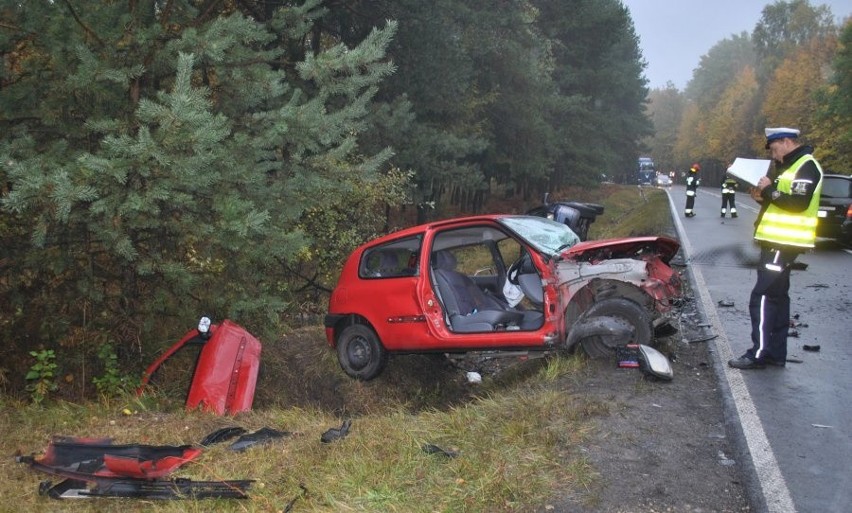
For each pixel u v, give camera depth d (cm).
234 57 666
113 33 604
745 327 748
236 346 596
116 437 480
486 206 3769
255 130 675
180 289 660
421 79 1619
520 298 698
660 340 651
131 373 683
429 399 722
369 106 1357
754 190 604
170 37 648
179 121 510
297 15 773
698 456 417
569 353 621
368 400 709
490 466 389
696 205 3186
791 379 567
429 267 673
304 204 706
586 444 428
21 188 474
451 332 648
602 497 361
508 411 486
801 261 1257
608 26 3488
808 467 402
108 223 542
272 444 446
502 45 2297
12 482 395
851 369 595
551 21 3002
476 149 1900
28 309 684
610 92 4244
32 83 593
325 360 762
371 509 352
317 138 679
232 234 591
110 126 572
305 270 1152
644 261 602
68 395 648
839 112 4400
